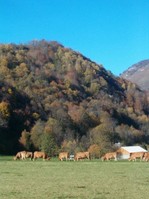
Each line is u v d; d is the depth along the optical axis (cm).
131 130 18462
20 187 3192
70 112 18762
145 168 5550
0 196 2714
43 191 2952
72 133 16512
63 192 2906
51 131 15575
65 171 4938
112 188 3131
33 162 7375
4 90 18138
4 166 6009
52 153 14212
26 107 17950
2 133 15375
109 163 7056
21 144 14925
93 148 13838
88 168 5550
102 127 16700
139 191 2964
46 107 18862
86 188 3134
